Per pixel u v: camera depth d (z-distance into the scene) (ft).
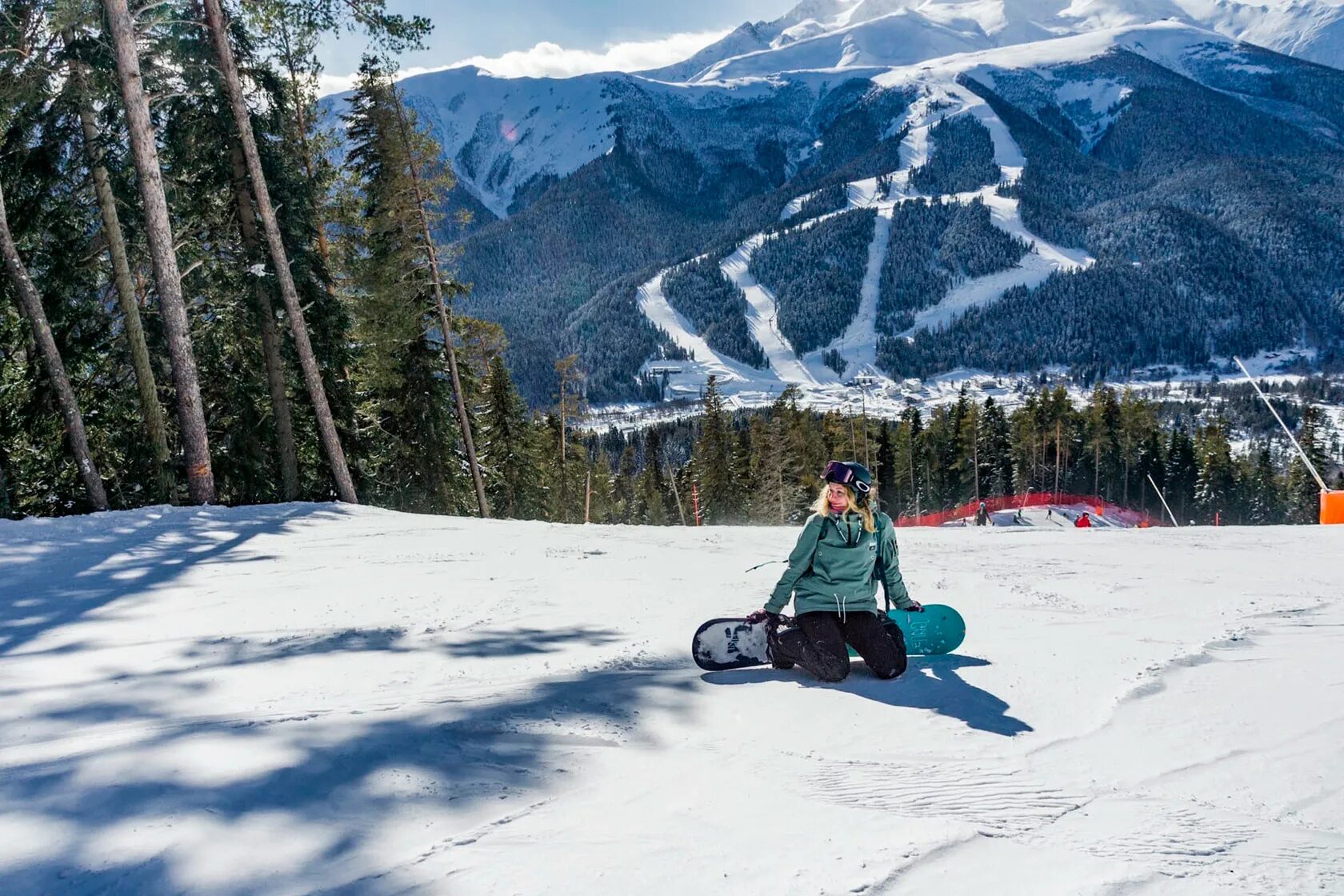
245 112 52.34
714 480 197.67
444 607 18.94
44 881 5.68
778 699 12.01
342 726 9.53
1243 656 13.97
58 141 50.88
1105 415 278.05
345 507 43.06
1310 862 6.54
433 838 6.72
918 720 10.94
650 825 7.20
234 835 6.48
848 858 6.54
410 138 76.38
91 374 60.64
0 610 18.38
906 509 251.19
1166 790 8.30
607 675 13.20
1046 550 31.58
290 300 54.29
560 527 40.32
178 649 14.65
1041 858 6.61
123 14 42.16
